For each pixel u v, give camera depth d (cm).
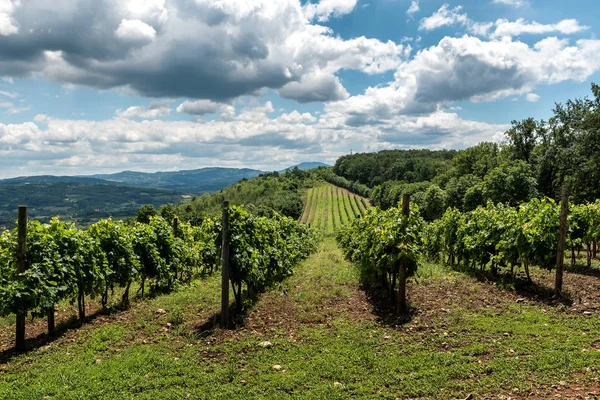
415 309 1017
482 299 1091
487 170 6119
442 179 7475
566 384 559
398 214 1114
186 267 1736
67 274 947
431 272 1586
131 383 611
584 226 1567
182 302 1172
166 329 913
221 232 1045
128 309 1138
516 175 4416
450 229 1842
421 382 592
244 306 1112
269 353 737
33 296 802
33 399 567
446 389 569
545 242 1213
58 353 766
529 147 5147
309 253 3028
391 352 723
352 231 2241
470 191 4981
